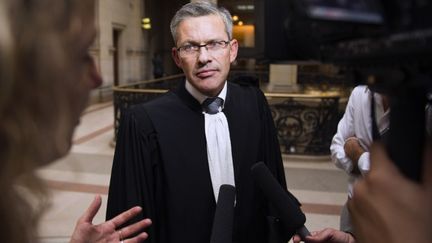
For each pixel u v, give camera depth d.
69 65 0.40
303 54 0.46
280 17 0.49
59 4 0.37
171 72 20.80
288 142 6.05
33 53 0.35
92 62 0.46
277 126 6.09
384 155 0.38
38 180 0.40
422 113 0.36
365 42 0.34
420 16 0.28
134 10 16.47
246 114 1.40
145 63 18.12
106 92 13.24
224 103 1.37
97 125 8.54
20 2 0.34
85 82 0.44
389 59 0.33
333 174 5.03
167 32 20.62
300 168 5.31
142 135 1.29
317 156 5.88
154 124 1.30
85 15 0.41
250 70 12.52
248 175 1.35
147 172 1.27
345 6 0.30
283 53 0.48
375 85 0.38
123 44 15.62
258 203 1.37
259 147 1.41
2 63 0.33
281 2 0.48
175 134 1.30
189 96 1.35
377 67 0.36
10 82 0.33
